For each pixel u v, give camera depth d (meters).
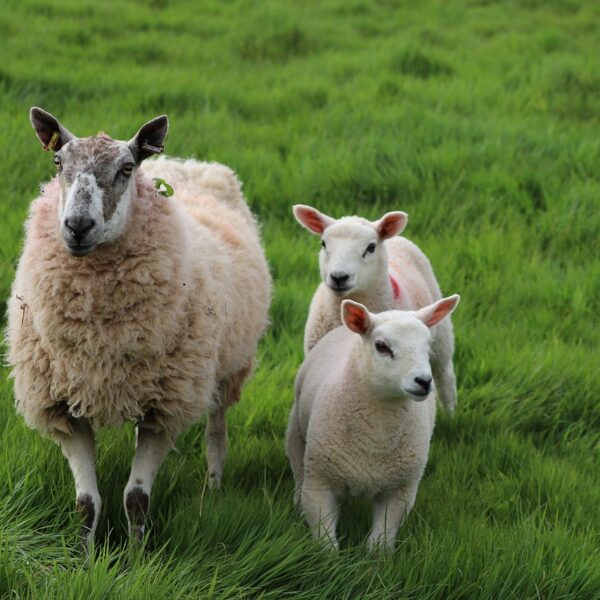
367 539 8.27
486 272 14.27
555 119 21.27
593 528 8.72
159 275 7.86
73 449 8.09
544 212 16.52
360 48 28.30
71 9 28.70
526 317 13.21
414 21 32.75
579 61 24.95
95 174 7.48
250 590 7.22
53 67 22.50
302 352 11.90
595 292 14.00
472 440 10.60
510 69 25.69
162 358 7.97
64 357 7.77
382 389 8.09
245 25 29.00
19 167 15.88
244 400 10.83
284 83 23.83
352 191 16.56
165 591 6.70
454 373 11.77
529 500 9.21
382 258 10.55
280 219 15.88
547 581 7.74
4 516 7.46
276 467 9.70
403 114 20.38
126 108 20.05
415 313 8.52
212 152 17.44
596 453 10.48
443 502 9.12
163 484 8.67
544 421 11.05
